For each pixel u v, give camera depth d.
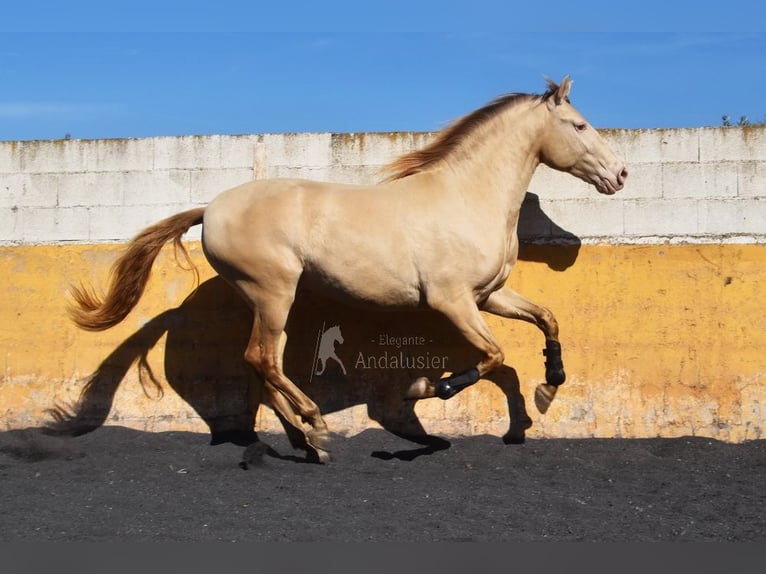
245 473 6.00
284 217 6.11
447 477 5.91
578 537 4.48
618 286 7.08
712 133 7.13
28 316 7.46
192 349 7.28
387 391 7.07
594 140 6.36
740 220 7.08
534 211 7.21
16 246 7.57
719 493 5.45
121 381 7.31
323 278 6.12
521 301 6.58
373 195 6.16
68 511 4.97
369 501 5.21
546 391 6.82
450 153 6.29
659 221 7.14
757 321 6.96
